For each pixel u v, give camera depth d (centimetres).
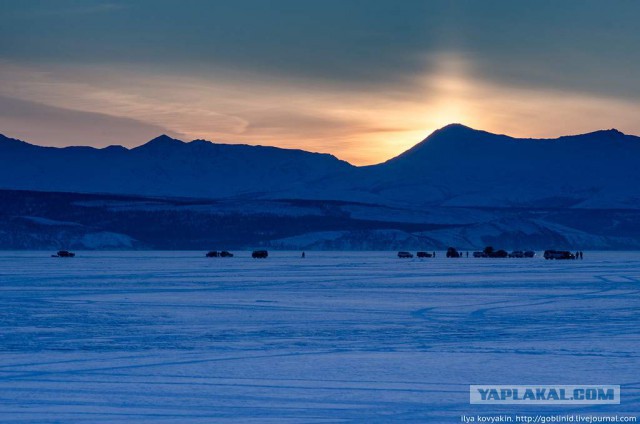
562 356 3859
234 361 3750
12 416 2770
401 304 6544
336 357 3853
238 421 2714
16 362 3744
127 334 4703
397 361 3741
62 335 4662
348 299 7025
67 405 2914
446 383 3266
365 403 2952
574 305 6456
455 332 4759
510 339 4438
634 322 5234
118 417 2761
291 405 2922
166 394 3081
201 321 5353
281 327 5022
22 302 6769
